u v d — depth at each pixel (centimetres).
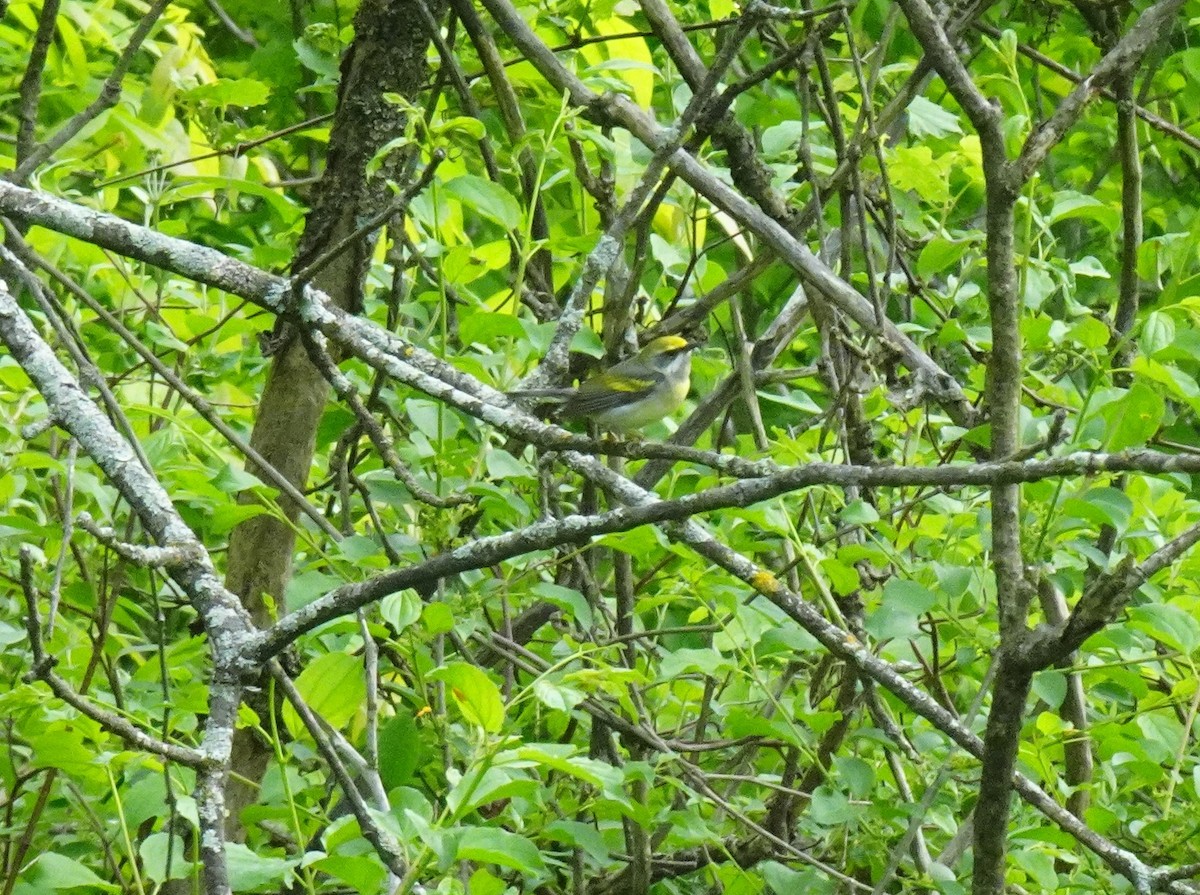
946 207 1130
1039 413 1035
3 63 1396
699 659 841
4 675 916
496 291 1371
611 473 812
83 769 722
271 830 897
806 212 1062
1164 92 1575
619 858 955
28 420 1023
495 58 1049
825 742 929
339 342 730
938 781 793
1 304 672
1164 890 690
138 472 628
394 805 707
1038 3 1316
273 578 961
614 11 1224
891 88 1330
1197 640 787
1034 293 1002
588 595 988
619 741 1035
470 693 620
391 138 952
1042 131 674
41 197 747
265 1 1692
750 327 1533
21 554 529
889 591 820
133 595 1167
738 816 870
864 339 1114
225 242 1348
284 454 968
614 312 1040
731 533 962
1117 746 830
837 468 566
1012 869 848
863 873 973
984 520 930
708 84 896
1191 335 829
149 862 725
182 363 1163
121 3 1605
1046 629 635
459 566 604
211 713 574
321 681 800
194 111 1193
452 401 711
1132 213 1045
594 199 1118
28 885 692
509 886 885
